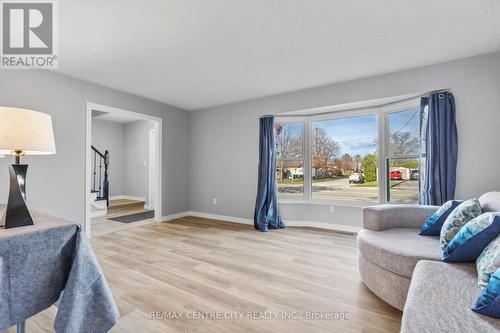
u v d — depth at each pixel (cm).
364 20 214
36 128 130
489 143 270
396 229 229
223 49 265
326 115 425
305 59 290
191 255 289
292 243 335
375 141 389
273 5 193
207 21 214
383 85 333
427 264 150
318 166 438
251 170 453
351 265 260
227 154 482
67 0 186
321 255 289
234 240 348
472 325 94
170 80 356
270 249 310
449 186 280
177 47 260
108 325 118
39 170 307
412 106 340
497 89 268
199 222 466
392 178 370
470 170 278
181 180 518
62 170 327
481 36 239
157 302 188
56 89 323
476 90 277
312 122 444
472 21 215
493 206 176
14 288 105
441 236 180
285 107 415
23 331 123
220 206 490
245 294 201
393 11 202
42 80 311
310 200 439
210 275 236
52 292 116
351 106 380
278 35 238
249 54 277
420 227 234
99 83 366
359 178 403
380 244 190
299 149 452
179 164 513
